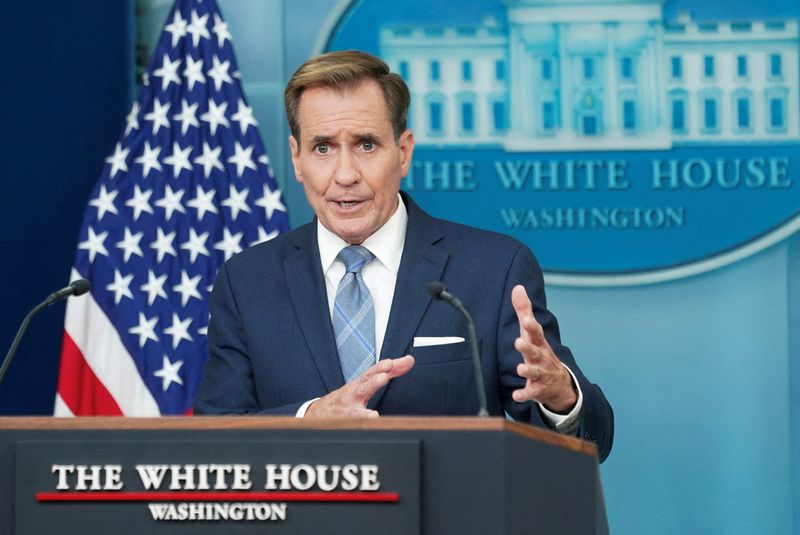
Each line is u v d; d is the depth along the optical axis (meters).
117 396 6.56
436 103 7.11
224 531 2.96
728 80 7.02
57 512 2.99
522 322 3.51
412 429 2.98
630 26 7.05
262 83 7.30
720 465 6.99
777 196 6.99
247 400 4.29
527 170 7.07
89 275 6.64
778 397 6.98
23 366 6.91
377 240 4.35
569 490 3.13
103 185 6.77
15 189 6.89
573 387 3.83
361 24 7.20
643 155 7.03
